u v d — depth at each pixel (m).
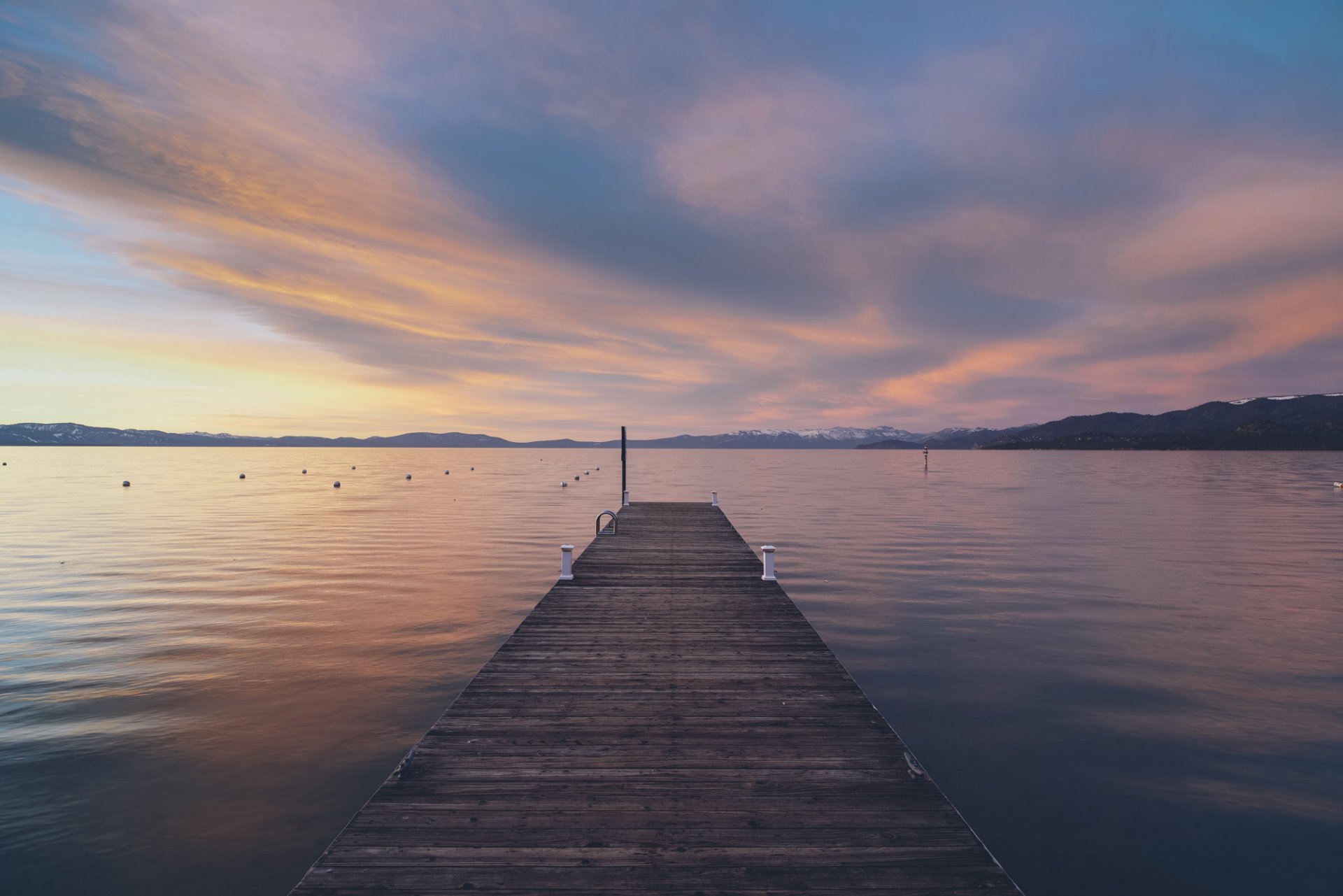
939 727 9.48
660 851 4.41
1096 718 9.74
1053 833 6.97
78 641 13.28
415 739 9.02
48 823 7.03
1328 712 9.88
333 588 18.20
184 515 37.69
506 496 52.97
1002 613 15.62
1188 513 38.38
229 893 5.99
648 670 8.03
